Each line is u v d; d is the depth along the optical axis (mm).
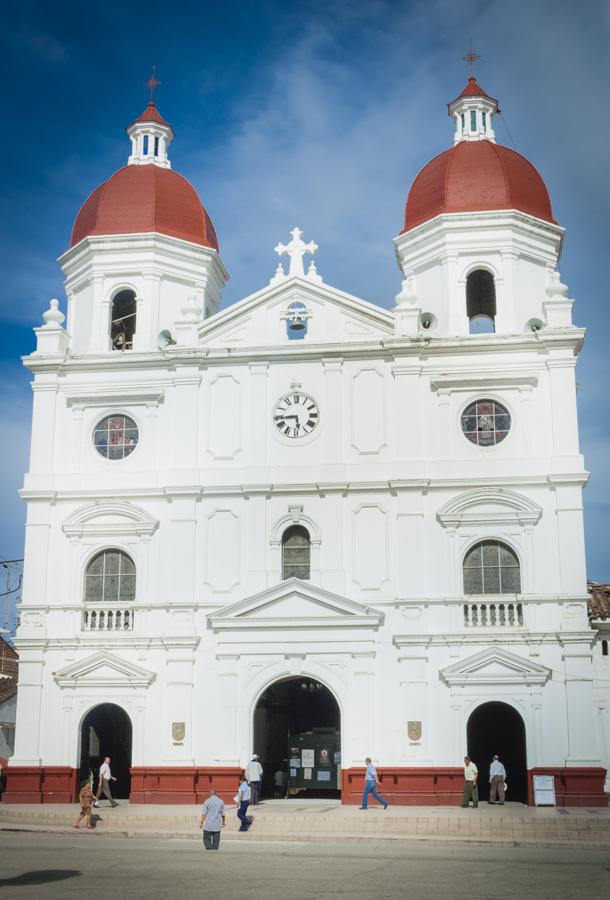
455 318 36219
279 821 28906
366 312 36344
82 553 35719
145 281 38312
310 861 22734
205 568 34844
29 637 35062
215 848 24609
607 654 33594
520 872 21234
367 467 34875
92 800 32719
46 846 25141
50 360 37000
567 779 31812
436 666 33094
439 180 37938
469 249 36781
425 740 32531
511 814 29484
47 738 34375
